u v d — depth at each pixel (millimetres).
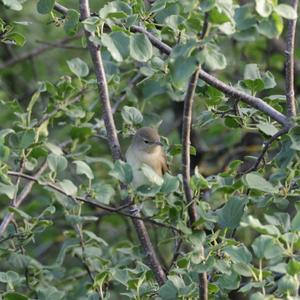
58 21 10703
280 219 9172
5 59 20203
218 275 9852
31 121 12398
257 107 10258
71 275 14320
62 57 20641
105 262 12219
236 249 8469
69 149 13812
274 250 8016
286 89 10445
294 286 7918
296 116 9727
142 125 13516
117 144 10906
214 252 9047
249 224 7867
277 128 10648
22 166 10469
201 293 9008
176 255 10297
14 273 10602
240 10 8320
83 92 13359
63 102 12750
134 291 9945
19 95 19219
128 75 15062
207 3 7805
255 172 9570
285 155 9398
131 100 14148
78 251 12477
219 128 17422
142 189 9102
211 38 7883
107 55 14016
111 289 14203
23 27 19453
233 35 8281
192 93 8320
